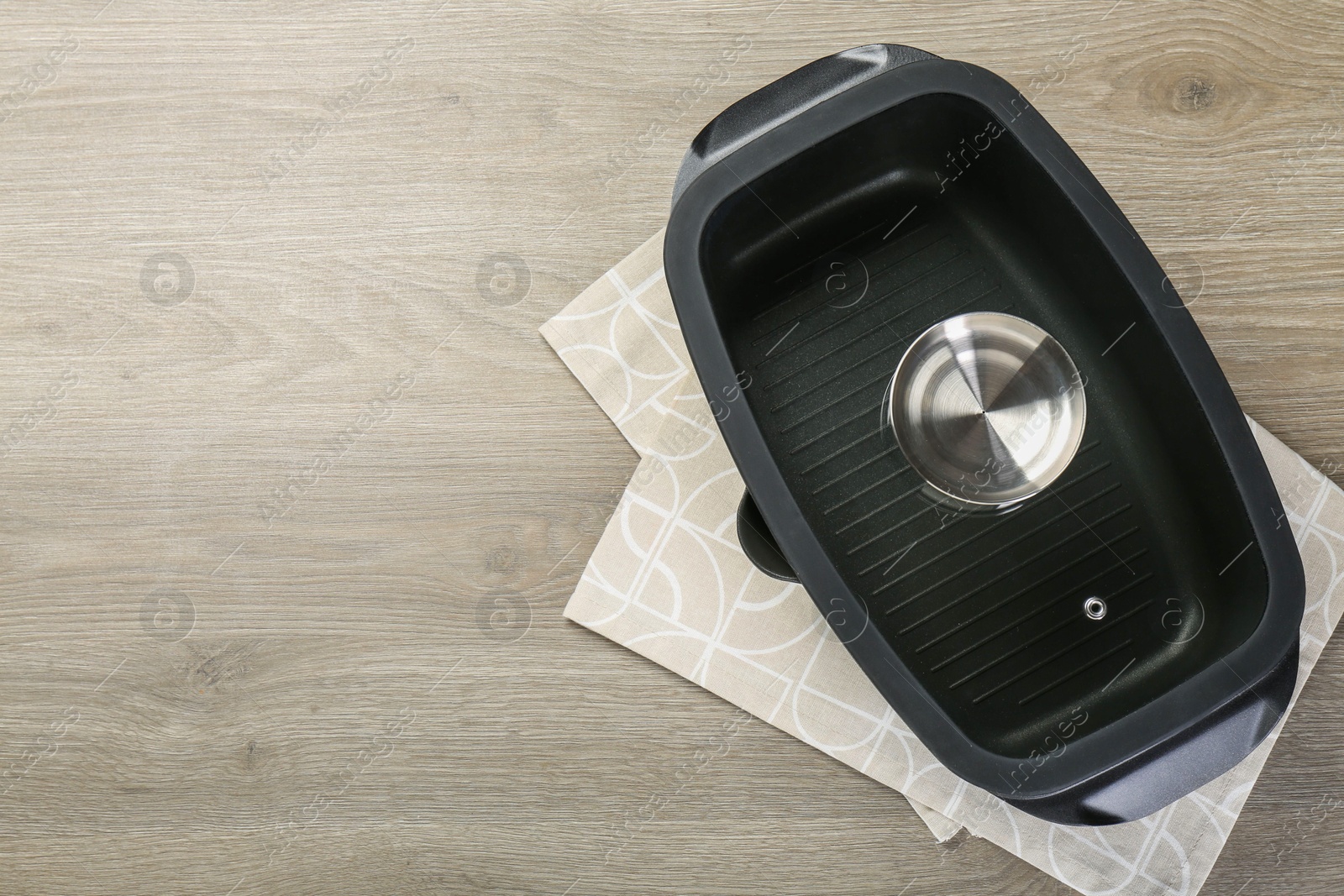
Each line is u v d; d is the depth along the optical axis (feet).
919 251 3.37
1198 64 4.08
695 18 4.20
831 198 3.30
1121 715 2.98
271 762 3.84
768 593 3.73
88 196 4.18
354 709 3.85
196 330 4.09
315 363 4.05
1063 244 3.08
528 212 4.11
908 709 2.74
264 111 4.22
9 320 4.11
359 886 3.79
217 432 4.02
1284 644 2.73
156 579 3.94
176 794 3.84
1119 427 3.19
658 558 3.77
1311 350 3.87
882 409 3.24
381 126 4.19
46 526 3.98
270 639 3.90
